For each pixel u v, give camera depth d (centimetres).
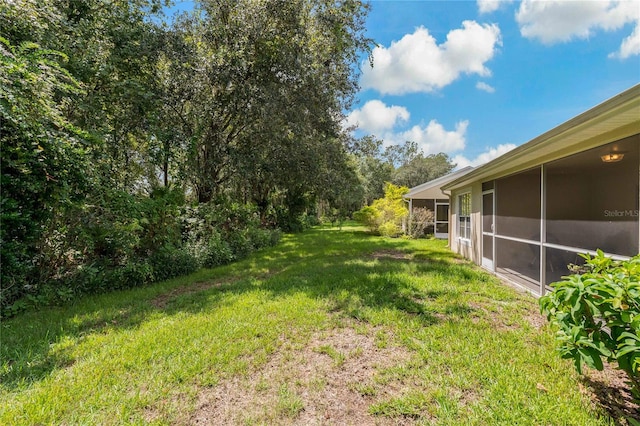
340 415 203
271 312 392
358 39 912
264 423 196
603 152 358
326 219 2856
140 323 361
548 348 283
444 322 351
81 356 278
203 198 1002
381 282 528
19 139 423
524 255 540
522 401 207
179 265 649
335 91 1020
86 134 492
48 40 514
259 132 925
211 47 856
